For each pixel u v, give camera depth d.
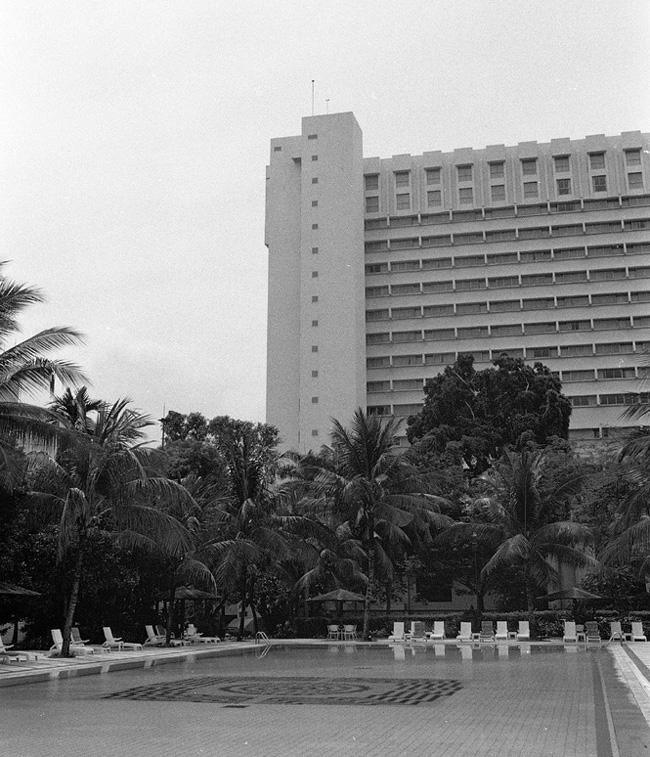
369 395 94.12
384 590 44.41
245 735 9.93
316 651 29.33
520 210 95.38
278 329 93.69
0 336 20.92
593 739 9.42
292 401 91.31
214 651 27.36
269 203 98.06
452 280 95.12
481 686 15.77
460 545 41.34
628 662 20.95
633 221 93.12
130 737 9.83
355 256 92.00
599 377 90.00
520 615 40.59
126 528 27.64
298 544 36.31
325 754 8.59
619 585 40.84
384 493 37.28
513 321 93.19
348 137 94.31
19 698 14.25
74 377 21.09
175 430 49.72
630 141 94.69
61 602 29.78
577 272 93.06
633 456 25.73
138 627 34.38
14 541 25.86
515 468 37.00
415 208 97.19
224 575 32.31
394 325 95.25
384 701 13.47
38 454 24.16
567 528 34.91
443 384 62.41
